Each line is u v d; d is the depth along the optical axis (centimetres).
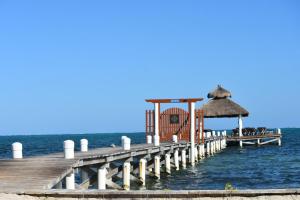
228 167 3706
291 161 4291
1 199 1181
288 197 1179
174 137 3581
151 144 3341
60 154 2225
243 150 5894
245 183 2745
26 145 8994
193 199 1176
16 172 1582
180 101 3781
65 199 1214
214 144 5372
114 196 1195
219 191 1177
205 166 3788
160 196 1180
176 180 2862
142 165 2642
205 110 5941
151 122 3931
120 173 2581
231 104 5972
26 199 1208
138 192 1188
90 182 2084
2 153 6125
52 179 1446
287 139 9944
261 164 3984
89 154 2088
